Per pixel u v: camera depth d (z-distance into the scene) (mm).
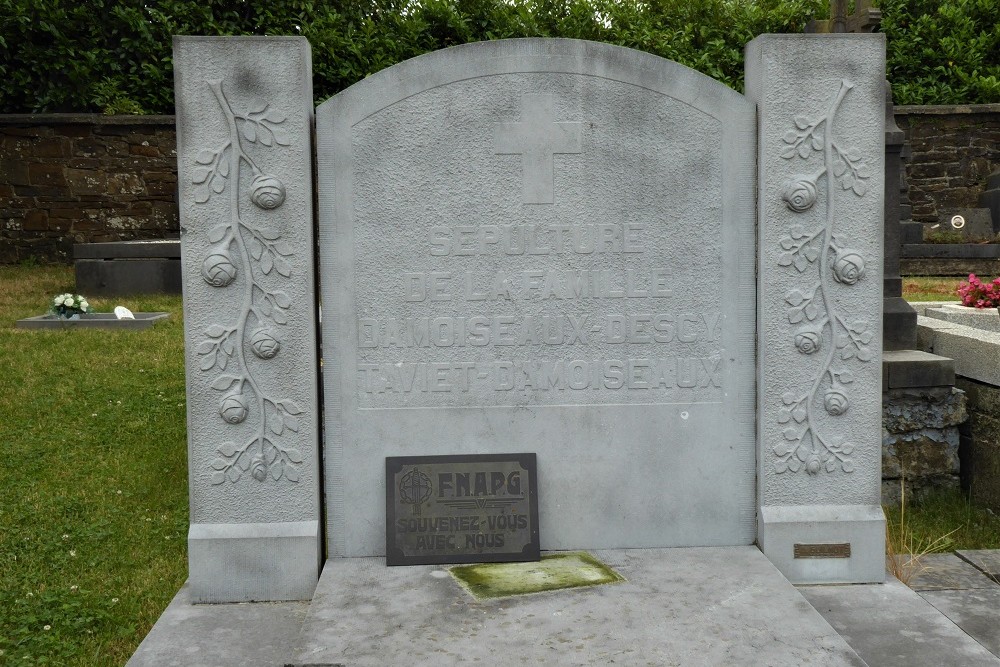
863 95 3684
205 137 3543
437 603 3283
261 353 3605
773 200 3709
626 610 3211
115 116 12602
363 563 3688
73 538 4434
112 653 3438
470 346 3746
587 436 3799
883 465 5191
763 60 3656
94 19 13070
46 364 7062
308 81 3607
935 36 14875
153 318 8766
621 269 3756
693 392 3814
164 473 5273
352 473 3746
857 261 3701
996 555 4293
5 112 13102
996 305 7395
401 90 3637
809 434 3805
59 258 12719
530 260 3730
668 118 3713
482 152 3680
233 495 3672
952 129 14445
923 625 3428
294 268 3609
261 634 3348
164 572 4129
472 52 3641
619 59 3682
